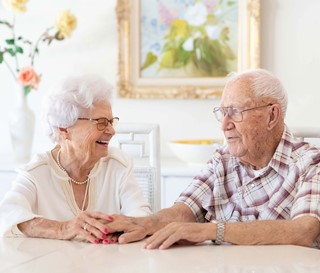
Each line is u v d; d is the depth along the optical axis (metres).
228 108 2.09
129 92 3.77
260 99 2.07
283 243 1.85
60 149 2.28
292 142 2.13
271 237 1.84
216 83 3.69
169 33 3.73
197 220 2.32
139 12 3.74
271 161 2.12
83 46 3.86
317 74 3.59
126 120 3.83
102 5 3.82
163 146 3.79
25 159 3.63
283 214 2.10
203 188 2.32
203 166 3.29
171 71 3.74
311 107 3.60
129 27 3.75
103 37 3.83
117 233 1.96
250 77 2.10
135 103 3.80
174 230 1.83
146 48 3.76
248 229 1.85
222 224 1.85
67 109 2.12
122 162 2.34
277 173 2.13
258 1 3.56
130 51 3.76
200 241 1.83
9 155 3.92
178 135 3.77
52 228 2.00
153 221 2.01
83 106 2.13
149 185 2.57
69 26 3.61
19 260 1.66
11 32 3.95
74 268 1.56
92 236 1.92
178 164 3.40
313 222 1.90
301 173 2.06
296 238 1.85
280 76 3.62
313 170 2.04
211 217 2.30
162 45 3.74
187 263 1.60
